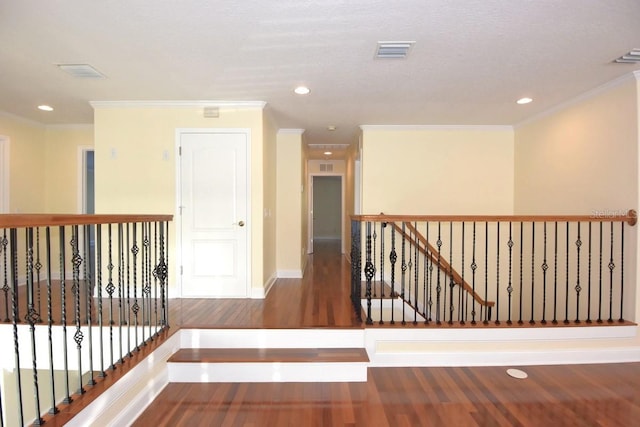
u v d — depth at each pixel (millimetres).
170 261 3732
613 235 3010
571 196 3521
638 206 2795
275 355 2615
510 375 2650
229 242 3734
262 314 3123
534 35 2242
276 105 3758
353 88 3205
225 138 3709
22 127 4449
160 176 3717
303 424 2020
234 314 3121
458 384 2508
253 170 3713
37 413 1560
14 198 4359
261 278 3744
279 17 2055
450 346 2832
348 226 6574
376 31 2213
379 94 3371
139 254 3748
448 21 2094
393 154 4633
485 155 4609
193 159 3715
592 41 2309
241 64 2691
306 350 2717
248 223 3730
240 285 3742
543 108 3801
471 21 2090
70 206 4809
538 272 4016
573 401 2271
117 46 2398
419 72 2834
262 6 1950
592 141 3244
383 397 2326
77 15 2018
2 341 2795
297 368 2541
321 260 6648
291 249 5012
